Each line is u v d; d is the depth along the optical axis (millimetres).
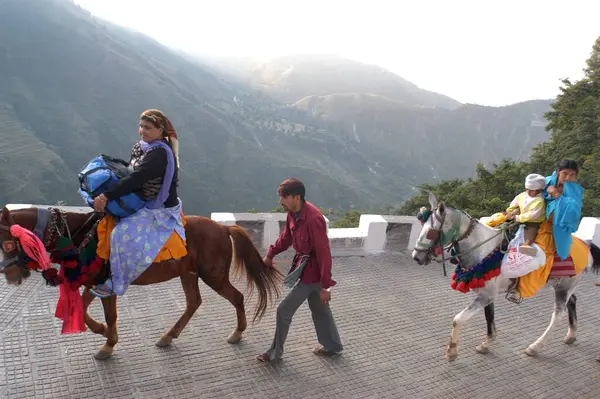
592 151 20844
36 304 5270
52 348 4555
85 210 5977
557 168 4816
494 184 24406
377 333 5582
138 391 4113
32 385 4043
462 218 4887
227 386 4320
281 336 4598
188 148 165375
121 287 4090
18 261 3902
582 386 4910
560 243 4855
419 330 5758
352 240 7984
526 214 4906
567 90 27781
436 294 6840
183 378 4355
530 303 6781
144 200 4105
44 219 3918
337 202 168125
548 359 5363
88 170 3939
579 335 5992
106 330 4641
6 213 3779
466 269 5070
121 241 4000
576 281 5262
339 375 4684
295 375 4598
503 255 4961
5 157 118500
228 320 5461
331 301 6281
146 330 5047
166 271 4422
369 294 6613
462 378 4855
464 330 5863
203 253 4586
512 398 4609
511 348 5535
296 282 4633
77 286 4031
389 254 8133
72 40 183750
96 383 4152
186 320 4793
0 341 4566
